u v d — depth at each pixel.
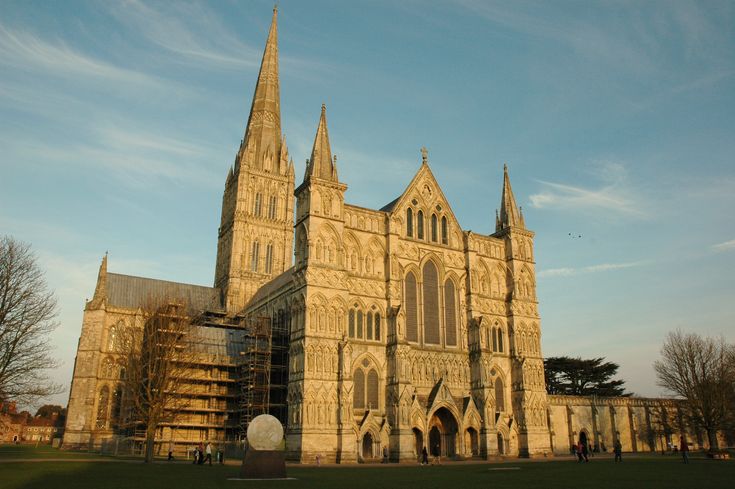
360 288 84.12
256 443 45.38
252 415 87.38
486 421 85.75
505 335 97.31
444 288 92.44
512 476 47.47
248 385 89.75
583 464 65.81
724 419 102.00
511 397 94.38
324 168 85.38
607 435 110.56
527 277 101.44
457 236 96.69
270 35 163.12
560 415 105.38
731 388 103.00
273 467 45.25
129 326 105.75
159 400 72.25
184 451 93.56
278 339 92.81
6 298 60.03
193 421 95.81
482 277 98.06
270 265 137.88
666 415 115.31
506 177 107.75
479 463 72.50
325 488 36.38
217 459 80.25
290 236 142.12
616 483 39.66
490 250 100.50
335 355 78.19
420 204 94.19
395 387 79.75
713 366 102.25
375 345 82.69
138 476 44.78
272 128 151.00
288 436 76.19
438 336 89.62
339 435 74.88
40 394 60.41
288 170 147.50
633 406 116.31
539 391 95.31
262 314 104.75
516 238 102.44
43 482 38.47
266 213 140.50
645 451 114.44
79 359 107.12
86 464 59.03
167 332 79.62
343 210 85.50
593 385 141.12
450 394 84.19
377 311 84.69
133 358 81.44
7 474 44.59
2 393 58.94
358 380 79.94
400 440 76.75
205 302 130.38
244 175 140.25
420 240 91.88
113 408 107.19
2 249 61.28
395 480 43.75
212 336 105.56
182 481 40.97
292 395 77.44
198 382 97.50
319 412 74.88
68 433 102.88
